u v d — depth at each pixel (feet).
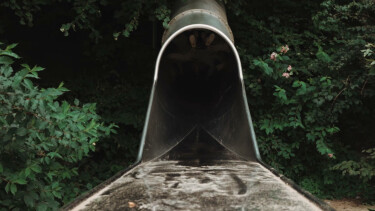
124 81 26.91
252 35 26.63
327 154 25.11
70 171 19.44
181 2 22.77
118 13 23.75
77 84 26.48
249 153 14.88
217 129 20.56
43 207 14.55
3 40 25.80
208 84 24.11
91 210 8.32
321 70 25.02
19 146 13.37
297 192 9.65
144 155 14.39
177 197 9.29
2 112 12.98
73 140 15.01
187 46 23.36
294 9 27.73
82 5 22.88
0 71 13.21
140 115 25.71
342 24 26.81
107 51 26.73
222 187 10.20
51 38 27.50
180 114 22.12
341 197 25.61
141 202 8.87
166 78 22.88
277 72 25.07
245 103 17.49
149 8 23.63
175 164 13.58
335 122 26.50
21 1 22.80
